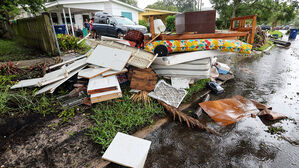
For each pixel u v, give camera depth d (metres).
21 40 8.71
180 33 3.91
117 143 2.12
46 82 3.13
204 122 2.83
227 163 2.01
